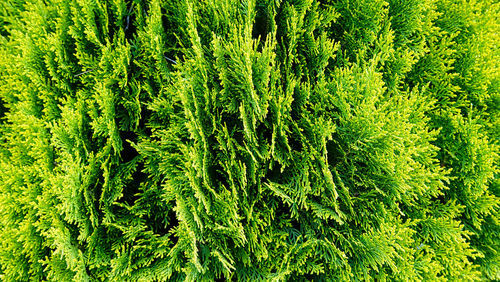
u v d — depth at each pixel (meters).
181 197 2.01
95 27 2.12
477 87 2.79
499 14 2.92
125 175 2.21
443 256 2.56
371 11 2.35
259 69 2.00
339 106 2.20
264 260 2.29
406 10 2.51
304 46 2.35
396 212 2.43
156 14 2.08
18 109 2.27
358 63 2.34
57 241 1.88
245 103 2.08
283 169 2.21
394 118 2.31
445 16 2.88
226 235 2.25
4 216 2.05
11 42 2.30
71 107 2.15
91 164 2.06
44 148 2.10
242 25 2.15
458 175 2.75
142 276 2.09
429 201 2.66
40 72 2.17
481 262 2.95
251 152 1.99
